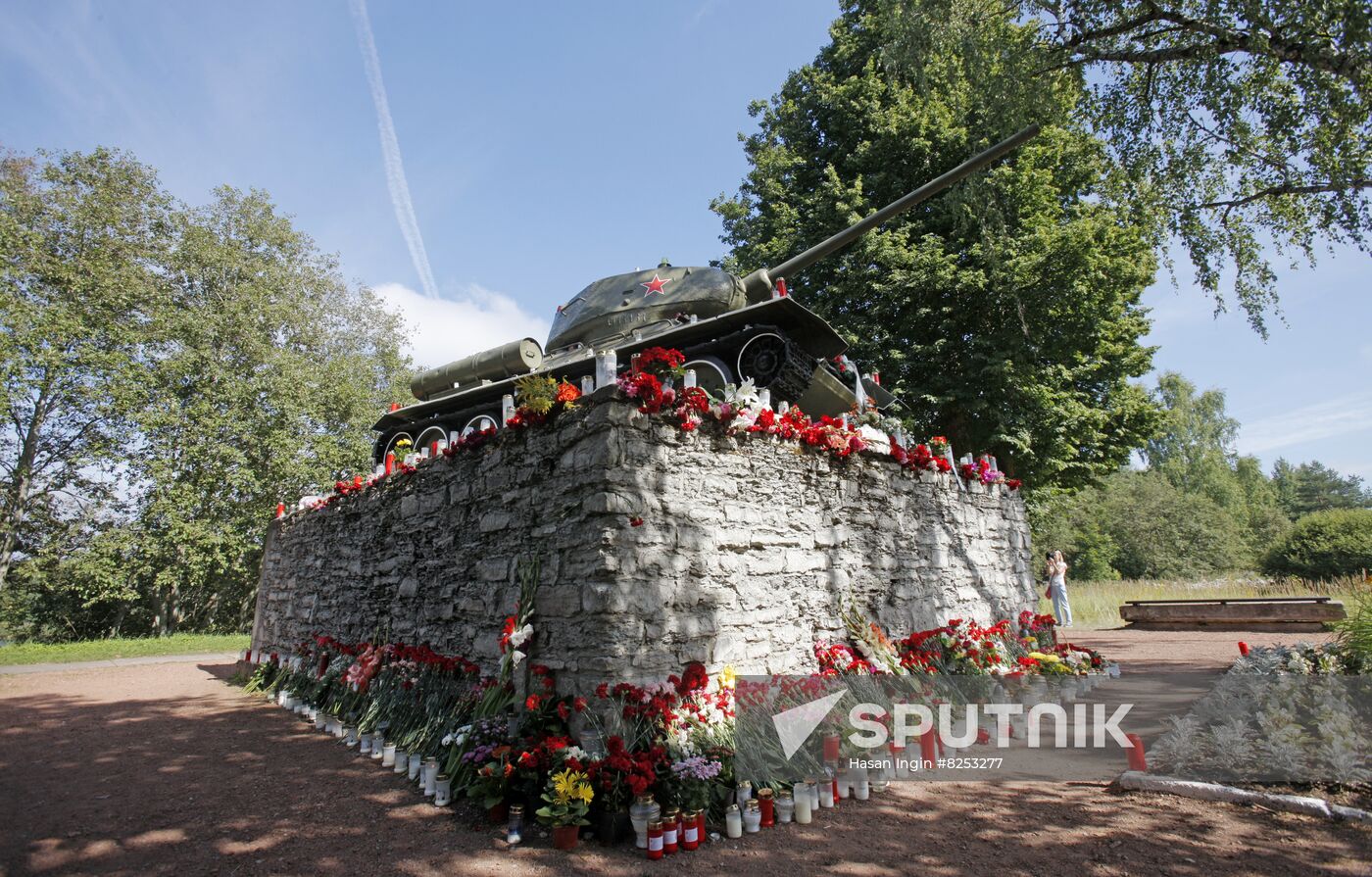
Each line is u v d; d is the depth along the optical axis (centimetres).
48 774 562
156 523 2220
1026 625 988
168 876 366
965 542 922
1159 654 1084
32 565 2162
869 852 390
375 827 434
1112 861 368
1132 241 1730
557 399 555
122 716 809
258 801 487
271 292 2520
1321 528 2973
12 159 2144
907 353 1816
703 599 538
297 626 1002
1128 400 1998
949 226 1861
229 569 2464
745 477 602
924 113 1856
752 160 2283
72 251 2195
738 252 2220
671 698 471
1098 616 1823
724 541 568
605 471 496
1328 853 369
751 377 945
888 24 1203
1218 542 3881
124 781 538
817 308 1912
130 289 2188
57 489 2248
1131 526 4003
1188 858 368
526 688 516
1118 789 486
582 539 504
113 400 2083
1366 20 747
